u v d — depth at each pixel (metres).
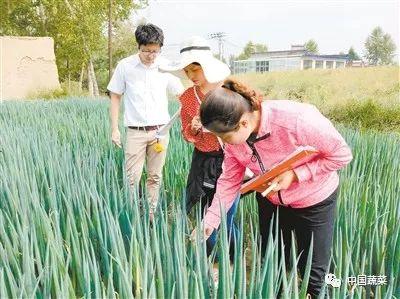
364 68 29.69
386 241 2.55
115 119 4.04
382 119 10.52
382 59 98.75
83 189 2.68
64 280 1.79
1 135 4.76
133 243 1.98
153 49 3.66
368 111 10.87
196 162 3.07
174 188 3.91
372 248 2.28
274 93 25.00
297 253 2.43
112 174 3.12
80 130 5.88
